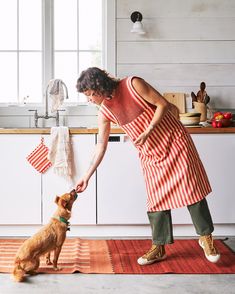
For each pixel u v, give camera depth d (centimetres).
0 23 530
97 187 449
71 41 535
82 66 536
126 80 351
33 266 340
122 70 521
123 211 451
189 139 367
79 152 449
